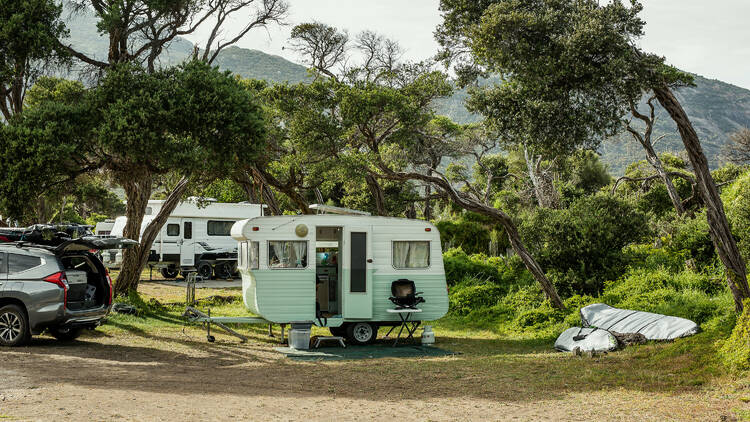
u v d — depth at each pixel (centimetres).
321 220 1320
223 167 1385
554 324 1423
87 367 902
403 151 2711
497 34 1196
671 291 1416
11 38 1289
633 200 1892
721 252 1160
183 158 1222
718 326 1062
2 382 743
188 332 1421
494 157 5138
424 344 1334
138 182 1673
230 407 670
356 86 1719
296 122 1739
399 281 1333
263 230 1298
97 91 1259
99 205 4916
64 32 1390
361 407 696
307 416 644
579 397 742
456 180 4512
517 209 3812
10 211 1188
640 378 838
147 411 626
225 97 1294
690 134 1184
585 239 1653
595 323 1241
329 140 1741
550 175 3825
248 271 1309
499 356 1124
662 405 679
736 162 4797
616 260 1662
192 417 612
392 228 1354
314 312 1299
